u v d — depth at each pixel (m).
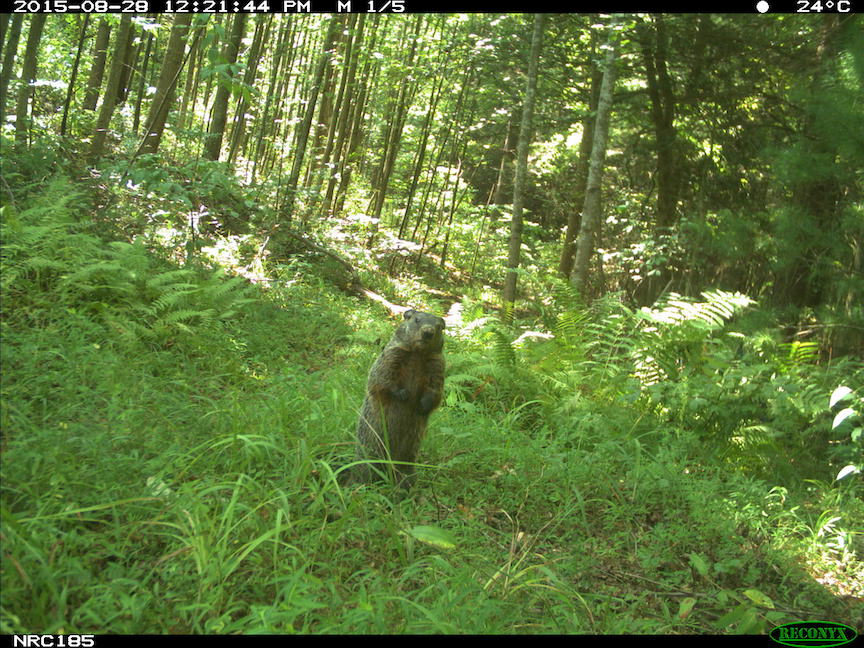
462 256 21.72
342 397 5.97
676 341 8.02
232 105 19.59
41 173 9.01
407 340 5.14
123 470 4.07
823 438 7.59
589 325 8.49
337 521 4.02
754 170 9.86
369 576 3.72
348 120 19.59
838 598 4.75
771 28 7.97
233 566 3.35
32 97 11.78
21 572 2.96
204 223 11.73
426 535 3.95
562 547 4.82
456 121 18.84
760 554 5.08
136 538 3.72
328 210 17.12
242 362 7.28
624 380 7.64
